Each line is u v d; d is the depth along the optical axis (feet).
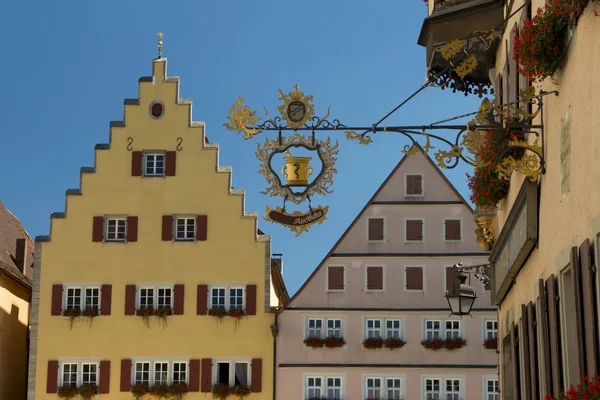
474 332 180.86
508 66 72.43
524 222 61.82
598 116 44.86
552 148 55.36
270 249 184.55
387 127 58.03
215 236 185.47
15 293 191.93
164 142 188.75
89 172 188.34
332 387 179.83
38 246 186.09
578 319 46.70
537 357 60.44
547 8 52.65
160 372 181.47
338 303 183.01
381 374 179.63
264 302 182.91
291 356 180.86
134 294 183.93
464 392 178.60
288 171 61.05
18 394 192.65
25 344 196.24
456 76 83.10
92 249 185.78
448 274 183.42
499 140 65.98
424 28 79.97
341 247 185.26
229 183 186.91
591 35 45.98
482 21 76.64
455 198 185.68
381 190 187.11
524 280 66.59
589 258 45.19
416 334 181.47
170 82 190.29
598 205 44.83
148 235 185.98
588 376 43.73
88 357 181.78
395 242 185.06
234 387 179.22
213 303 183.73
